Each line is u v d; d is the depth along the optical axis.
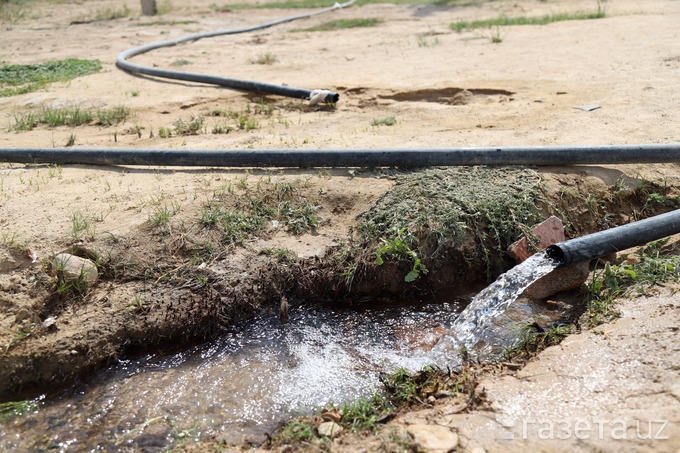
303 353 4.64
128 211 5.67
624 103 8.20
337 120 8.34
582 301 4.98
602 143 6.75
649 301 4.51
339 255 5.32
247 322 4.96
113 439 3.85
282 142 7.36
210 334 4.84
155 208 5.70
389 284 5.30
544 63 10.91
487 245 5.45
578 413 3.46
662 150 6.04
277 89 9.55
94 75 11.85
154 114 9.09
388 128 7.80
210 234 5.44
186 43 15.70
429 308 5.19
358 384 4.28
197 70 12.12
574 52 11.58
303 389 4.25
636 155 6.04
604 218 5.93
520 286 4.80
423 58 12.20
